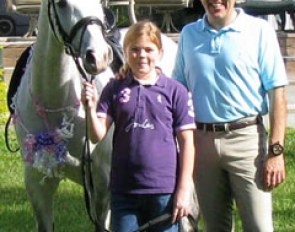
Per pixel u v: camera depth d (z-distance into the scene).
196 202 4.95
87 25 4.21
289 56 11.70
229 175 4.16
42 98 4.54
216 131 4.09
